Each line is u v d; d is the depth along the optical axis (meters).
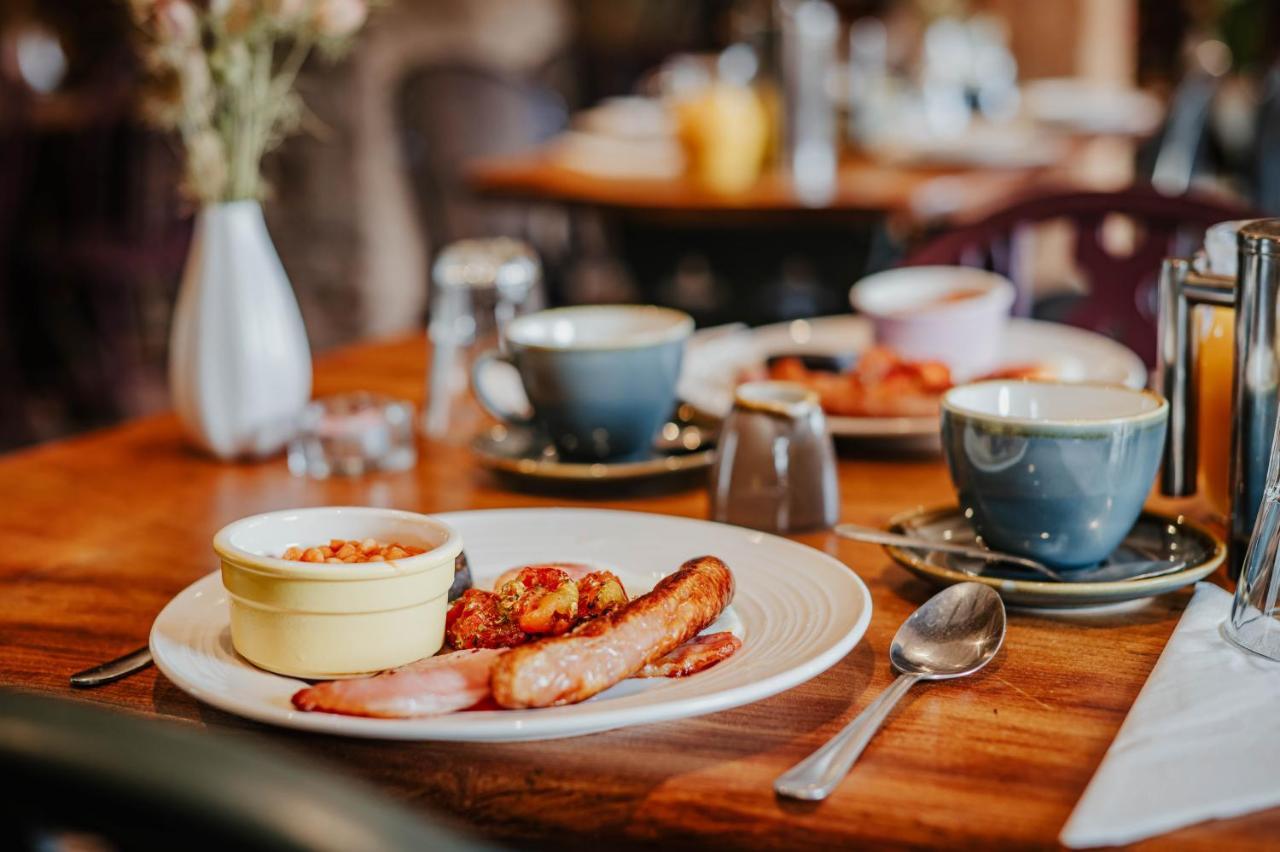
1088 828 0.51
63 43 4.52
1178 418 0.85
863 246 2.77
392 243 4.20
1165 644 0.71
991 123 3.47
